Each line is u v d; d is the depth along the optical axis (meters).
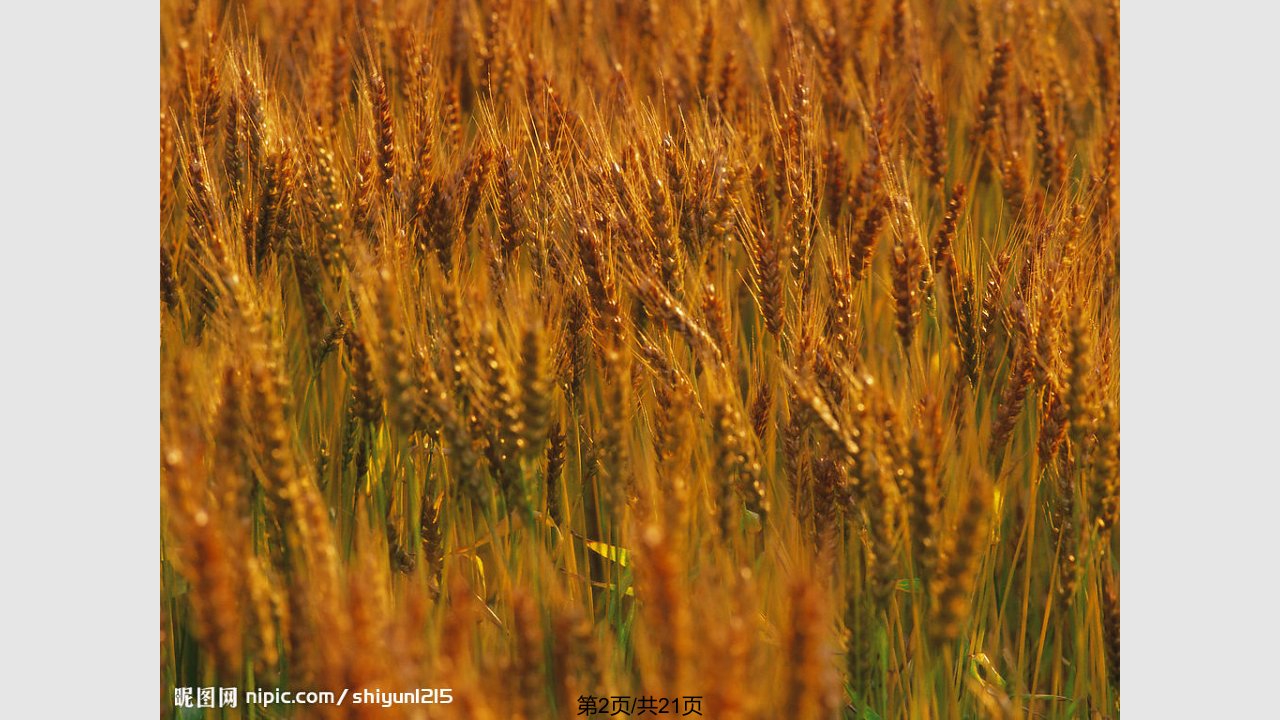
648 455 4.84
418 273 5.52
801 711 3.54
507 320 5.06
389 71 7.21
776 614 4.55
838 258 5.80
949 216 6.14
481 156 5.91
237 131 5.95
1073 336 4.87
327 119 6.27
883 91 7.20
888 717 4.91
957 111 7.99
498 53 7.34
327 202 5.57
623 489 4.87
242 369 4.54
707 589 3.91
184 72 6.39
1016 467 5.63
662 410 5.10
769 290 5.56
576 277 5.44
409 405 4.70
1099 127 7.20
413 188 5.78
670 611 3.56
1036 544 5.70
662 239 5.51
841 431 4.74
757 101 7.22
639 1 8.15
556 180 5.82
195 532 3.70
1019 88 7.57
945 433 5.10
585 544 5.32
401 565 5.21
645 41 8.14
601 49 7.98
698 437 5.19
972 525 4.17
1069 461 5.17
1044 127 7.11
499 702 3.97
